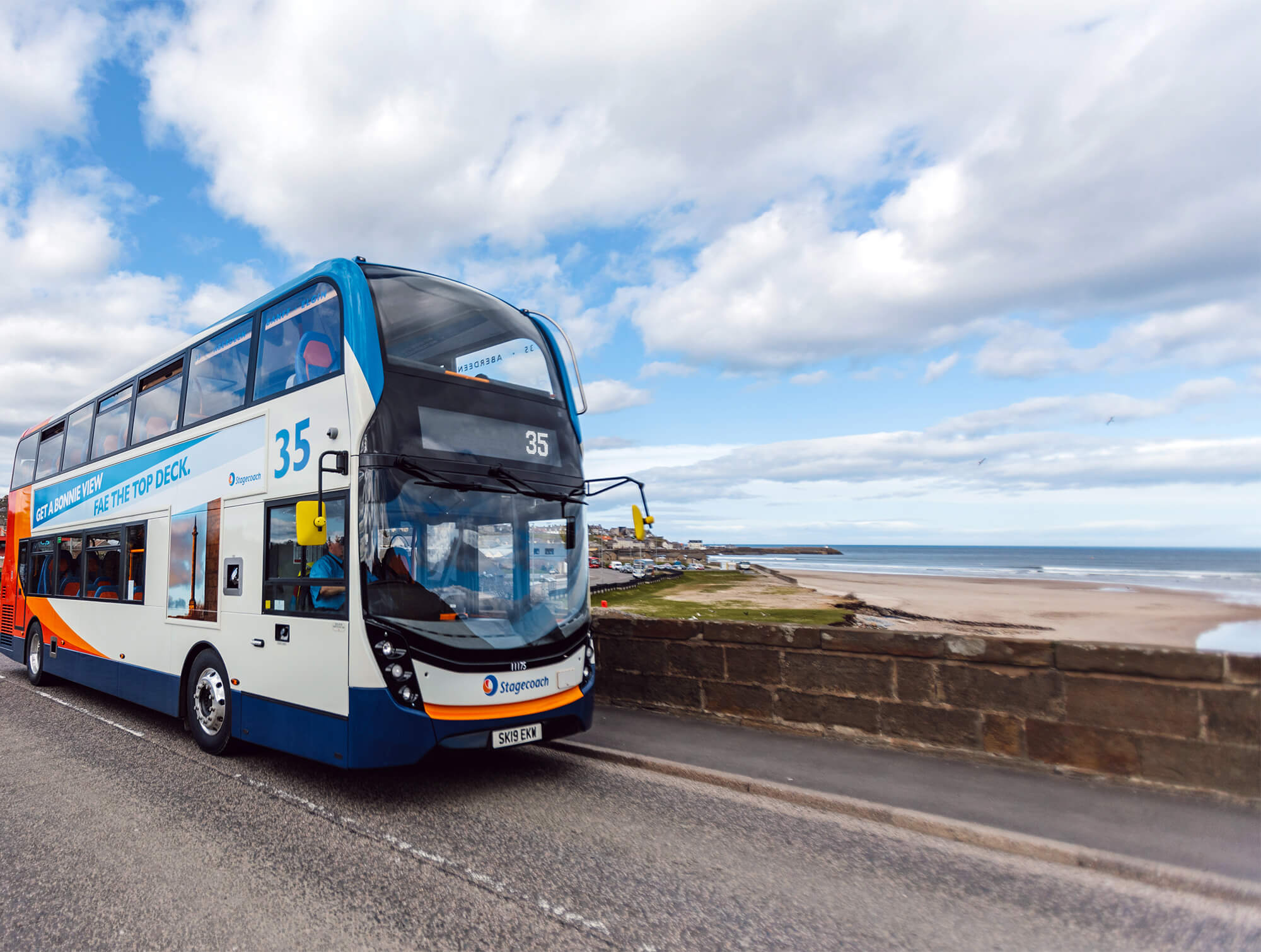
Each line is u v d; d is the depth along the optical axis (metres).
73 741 8.06
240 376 7.45
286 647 6.25
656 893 4.19
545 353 7.53
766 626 7.95
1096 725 6.02
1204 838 4.78
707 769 6.47
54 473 12.10
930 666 6.89
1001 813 5.27
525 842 4.98
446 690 5.65
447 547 5.97
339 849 4.85
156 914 3.91
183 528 8.12
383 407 5.81
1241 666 5.46
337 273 6.34
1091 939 3.67
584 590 6.82
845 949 3.58
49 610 11.66
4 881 4.33
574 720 6.40
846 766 6.48
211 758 7.27
